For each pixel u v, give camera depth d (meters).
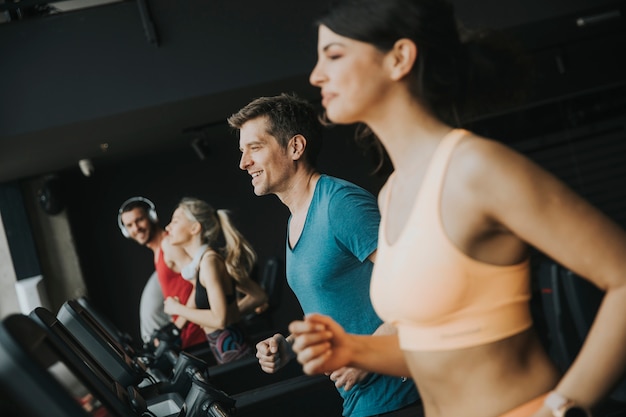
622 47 9.09
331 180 2.45
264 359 2.00
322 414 3.45
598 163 9.33
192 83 6.54
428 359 1.33
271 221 10.69
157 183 10.55
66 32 6.43
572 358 3.81
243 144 2.59
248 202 10.66
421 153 1.34
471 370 1.30
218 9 6.57
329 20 1.32
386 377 2.40
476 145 1.27
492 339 1.29
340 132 10.49
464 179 1.26
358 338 1.52
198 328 5.70
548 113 9.27
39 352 1.37
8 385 1.23
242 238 4.82
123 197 10.47
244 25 6.59
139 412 2.56
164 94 6.52
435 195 1.28
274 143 2.57
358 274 2.38
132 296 10.44
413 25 1.30
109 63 6.46
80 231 10.38
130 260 10.46
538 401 1.29
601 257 1.22
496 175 1.24
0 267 9.45
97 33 6.45
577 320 3.67
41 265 9.58
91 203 10.41
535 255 7.79
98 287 10.38
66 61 6.42
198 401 2.43
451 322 1.29
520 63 1.42
